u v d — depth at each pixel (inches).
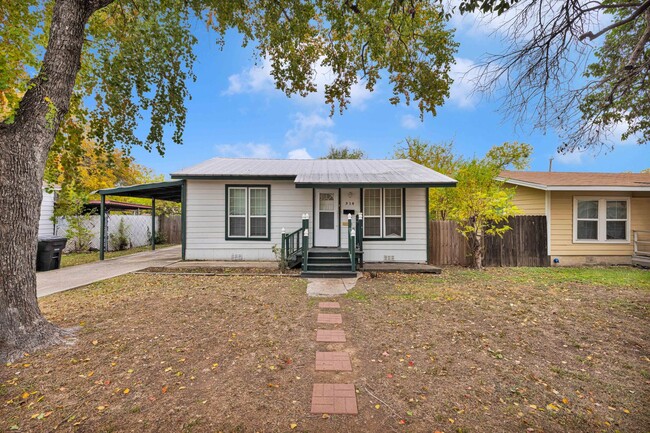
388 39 243.1
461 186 434.6
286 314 214.2
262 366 139.5
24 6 210.8
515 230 449.4
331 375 132.0
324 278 345.4
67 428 98.3
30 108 160.1
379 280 335.9
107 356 147.6
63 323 190.5
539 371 137.2
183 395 116.5
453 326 191.5
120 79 261.4
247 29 273.6
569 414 107.4
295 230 441.1
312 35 270.5
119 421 101.6
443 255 451.5
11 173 153.8
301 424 100.3
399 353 153.8
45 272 373.7
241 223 442.6
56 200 533.6
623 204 460.1
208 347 159.0
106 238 609.6
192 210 438.9
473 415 105.7
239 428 98.3
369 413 106.2
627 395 119.7
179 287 296.4
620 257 454.6
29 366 137.7
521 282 326.6
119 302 241.1
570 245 453.4
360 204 437.1
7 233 152.6
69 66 171.8
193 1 255.3
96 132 264.4
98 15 245.6
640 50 220.4
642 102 258.2
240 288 293.3
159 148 292.7
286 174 432.8
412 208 436.1
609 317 209.3
